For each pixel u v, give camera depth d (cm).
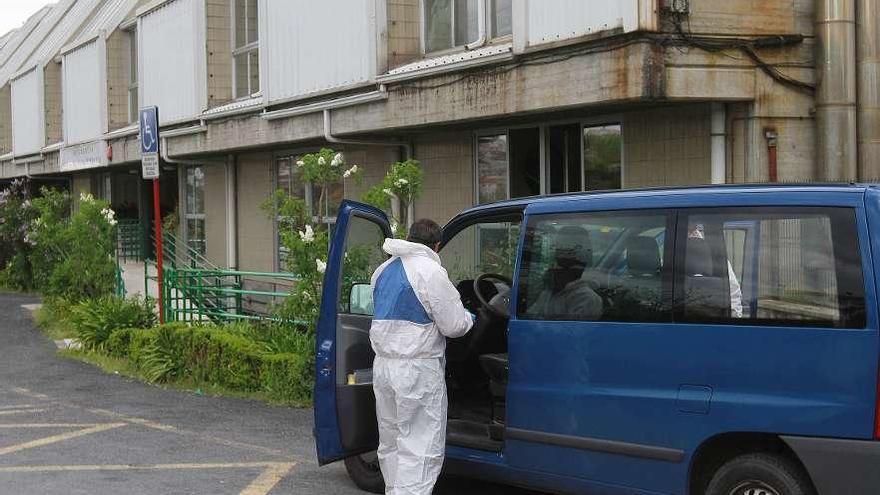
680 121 991
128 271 2339
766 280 534
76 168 2558
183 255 2150
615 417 579
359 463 717
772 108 950
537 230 636
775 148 952
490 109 1079
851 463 496
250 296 1589
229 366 1120
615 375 581
